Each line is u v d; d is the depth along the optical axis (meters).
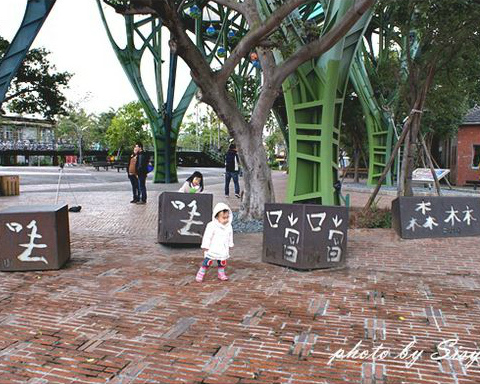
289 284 6.09
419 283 6.18
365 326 4.60
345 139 34.09
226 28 25.31
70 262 7.29
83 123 64.69
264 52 10.59
